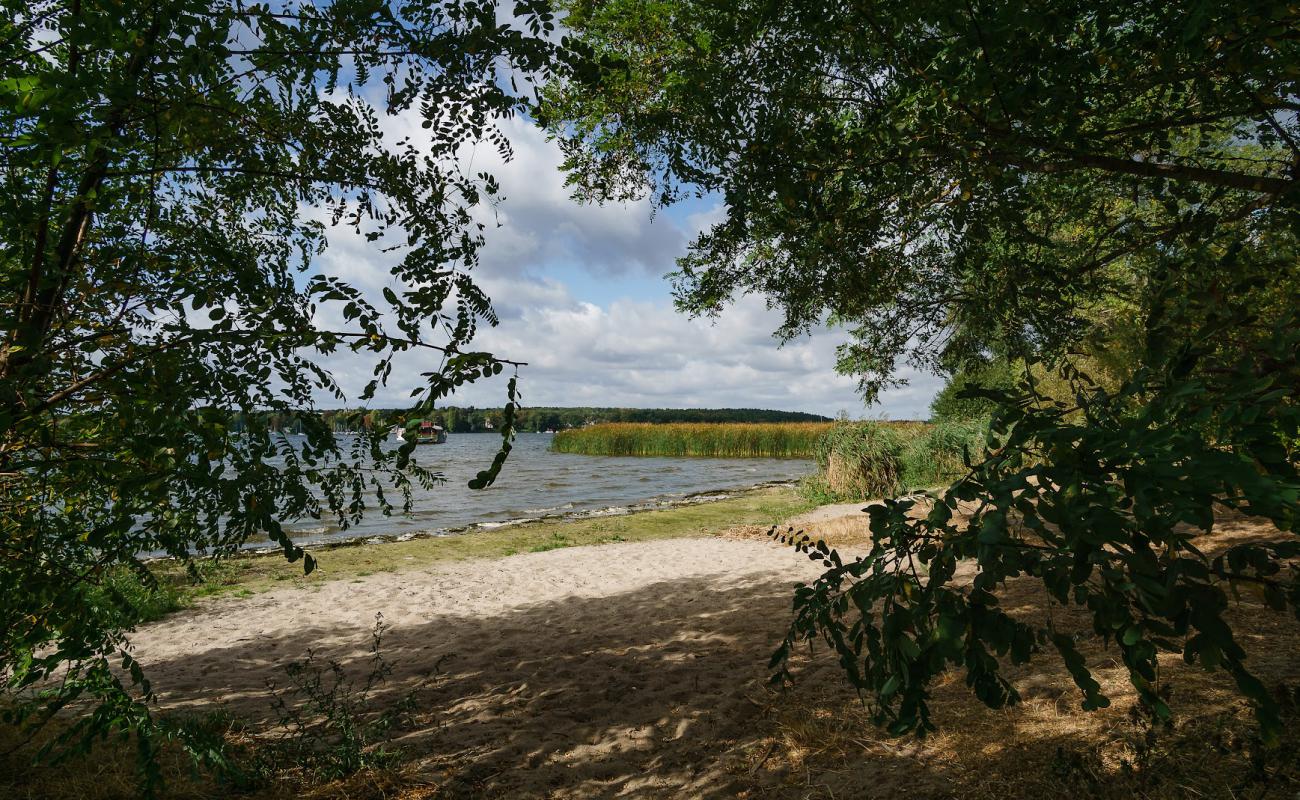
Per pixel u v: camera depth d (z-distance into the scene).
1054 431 1.34
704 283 4.40
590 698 4.35
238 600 8.26
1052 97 2.05
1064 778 2.43
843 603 1.73
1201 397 1.35
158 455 1.98
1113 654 3.61
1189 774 2.35
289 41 2.21
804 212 2.48
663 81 4.01
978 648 1.37
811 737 3.36
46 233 2.26
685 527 13.89
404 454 1.81
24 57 2.00
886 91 2.49
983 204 2.63
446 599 8.10
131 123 2.06
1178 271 1.82
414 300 2.17
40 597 2.32
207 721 3.99
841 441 17.06
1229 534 5.79
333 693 4.09
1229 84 2.23
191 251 2.41
